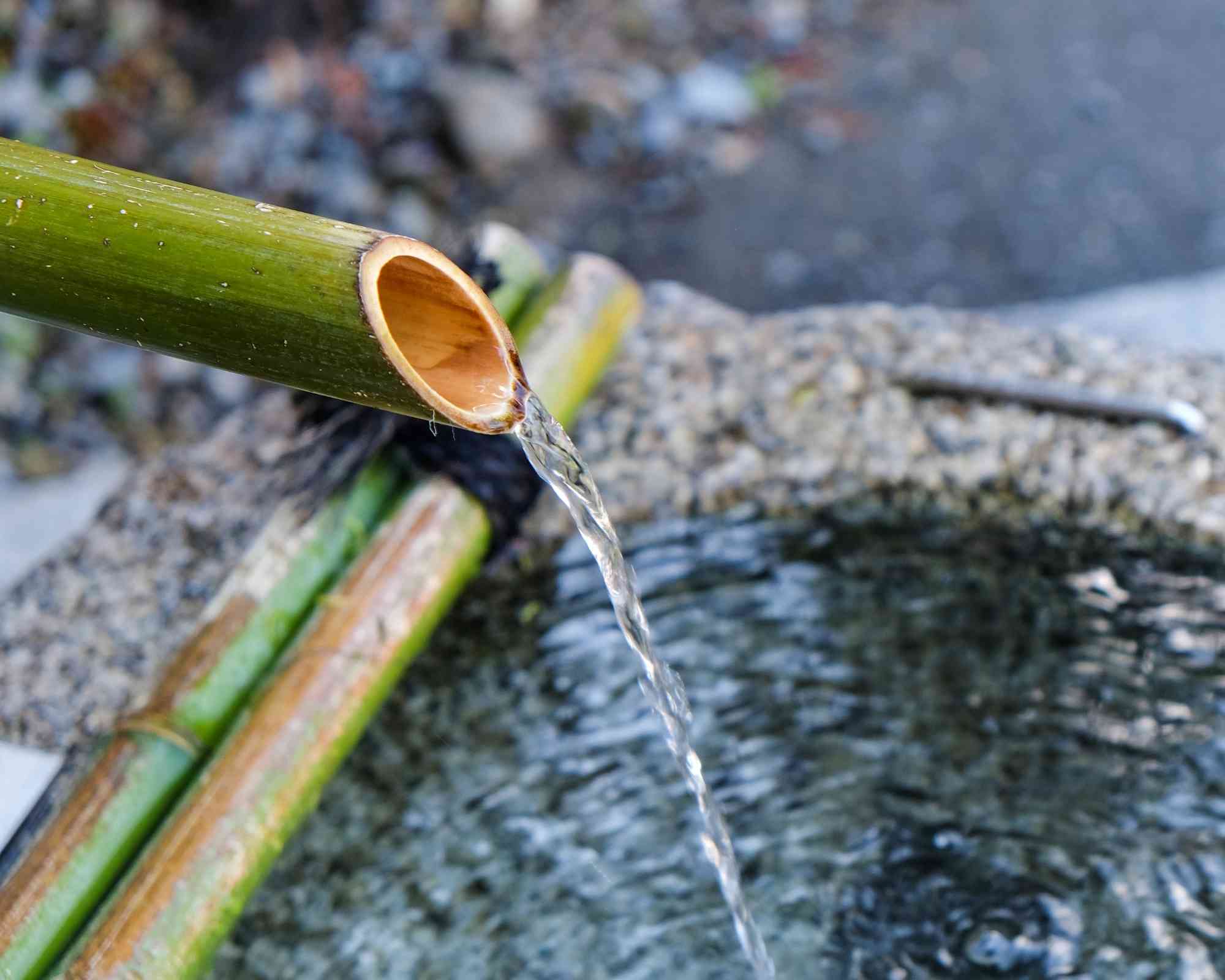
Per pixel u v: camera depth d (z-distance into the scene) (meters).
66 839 1.44
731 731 1.53
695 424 1.62
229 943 1.47
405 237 1.26
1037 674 1.53
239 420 1.67
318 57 3.37
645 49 3.56
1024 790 1.49
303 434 1.58
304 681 1.47
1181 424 1.57
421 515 1.52
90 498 2.48
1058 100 3.31
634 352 1.67
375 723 1.54
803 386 1.62
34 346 2.77
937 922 1.45
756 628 1.56
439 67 3.41
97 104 3.13
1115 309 2.49
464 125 3.25
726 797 1.50
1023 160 3.16
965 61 3.47
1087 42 3.48
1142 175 3.07
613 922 1.47
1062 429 1.58
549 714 1.54
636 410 1.63
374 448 1.54
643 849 1.49
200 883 1.42
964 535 1.57
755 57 3.54
